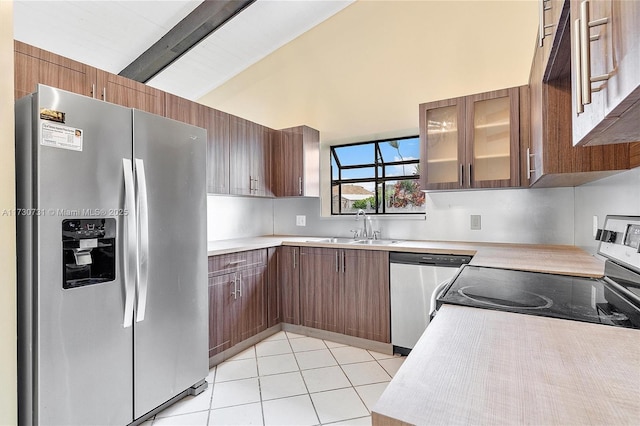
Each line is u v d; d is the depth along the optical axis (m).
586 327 0.82
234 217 3.49
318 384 2.17
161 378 1.81
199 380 2.05
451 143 2.64
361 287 2.76
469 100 2.54
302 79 3.67
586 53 0.59
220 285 2.49
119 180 1.59
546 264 1.70
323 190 3.67
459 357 0.66
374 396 2.03
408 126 3.13
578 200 2.39
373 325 2.71
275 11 3.19
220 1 2.71
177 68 3.71
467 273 1.50
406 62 3.12
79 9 2.61
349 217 3.45
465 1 2.87
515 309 0.97
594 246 2.00
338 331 2.86
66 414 1.40
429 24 3.01
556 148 1.58
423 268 2.51
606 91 0.59
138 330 1.68
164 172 1.83
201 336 2.06
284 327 3.14
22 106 1.37
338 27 3.46
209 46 3.47
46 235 1.34
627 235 1.41
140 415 1.70
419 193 3.27
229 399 2.00
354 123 3.40
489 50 2.78
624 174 1.51
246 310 2.74
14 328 1.29
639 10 0.46
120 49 3.14
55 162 1.37
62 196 1.39
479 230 2.84
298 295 3.07
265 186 3.36
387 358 2.56
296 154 3.38
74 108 1.43
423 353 0.68
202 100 4.36
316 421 1.79
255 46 3.67
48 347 1.34
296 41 3.70
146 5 2.69
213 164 2.77
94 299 1.50
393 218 3.19
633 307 0.98
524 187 2.51
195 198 2.03
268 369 2.38
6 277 1.26
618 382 0.56
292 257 3.10
